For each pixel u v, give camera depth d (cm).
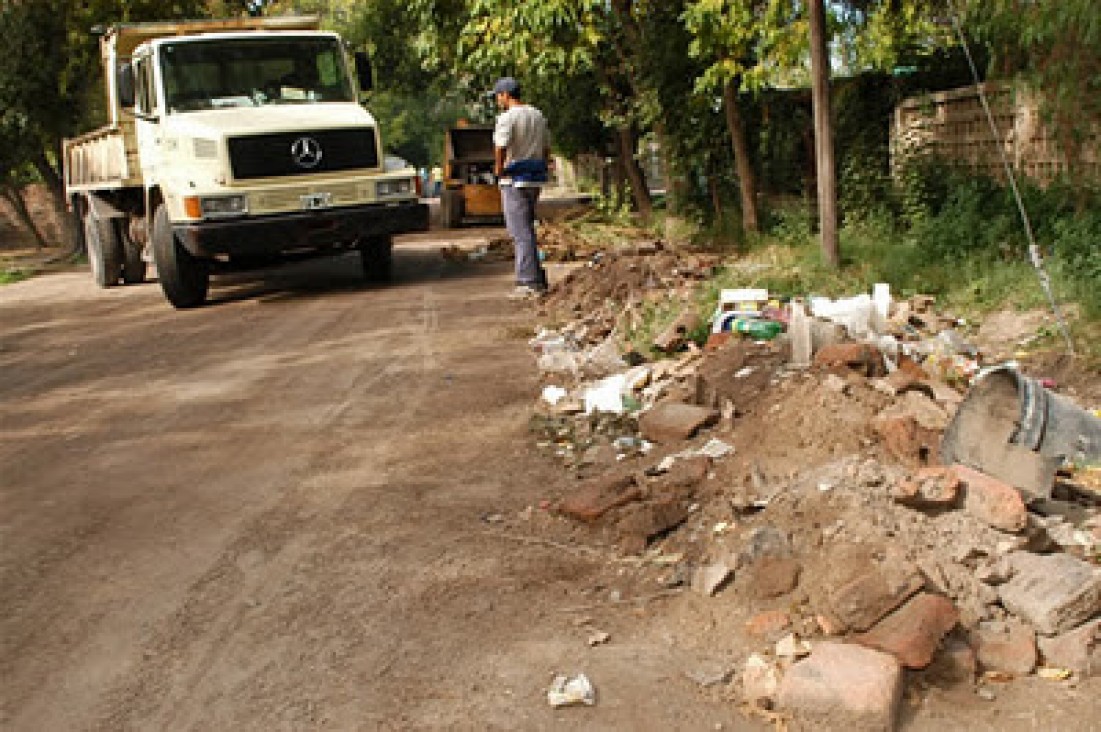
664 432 570
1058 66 825
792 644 361
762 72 1256
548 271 1375
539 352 853
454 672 371
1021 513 399
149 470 611
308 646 394
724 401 588
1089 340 675
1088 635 354
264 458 620
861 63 1372
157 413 741
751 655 365
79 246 2712
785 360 630
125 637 407
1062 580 369
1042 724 325
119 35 1328
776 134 1589
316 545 485
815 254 1109
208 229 1136
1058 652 356
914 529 400
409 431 655
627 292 989
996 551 392
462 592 429
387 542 484
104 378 876
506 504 520
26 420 748
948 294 873
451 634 397
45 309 1412
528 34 1461
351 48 1338
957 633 362
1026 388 483
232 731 343
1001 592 376
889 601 359
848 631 364
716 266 1076
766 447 503
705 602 402
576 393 697
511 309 1068
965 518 405
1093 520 430
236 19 1352
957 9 939
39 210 3838
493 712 345
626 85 1808
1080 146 905
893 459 474
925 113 1310
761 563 404
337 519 516
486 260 1550
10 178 3288
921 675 349
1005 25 847
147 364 922
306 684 368
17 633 415
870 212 1290
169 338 1055
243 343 985
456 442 625
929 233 1048
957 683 346
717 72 1285
